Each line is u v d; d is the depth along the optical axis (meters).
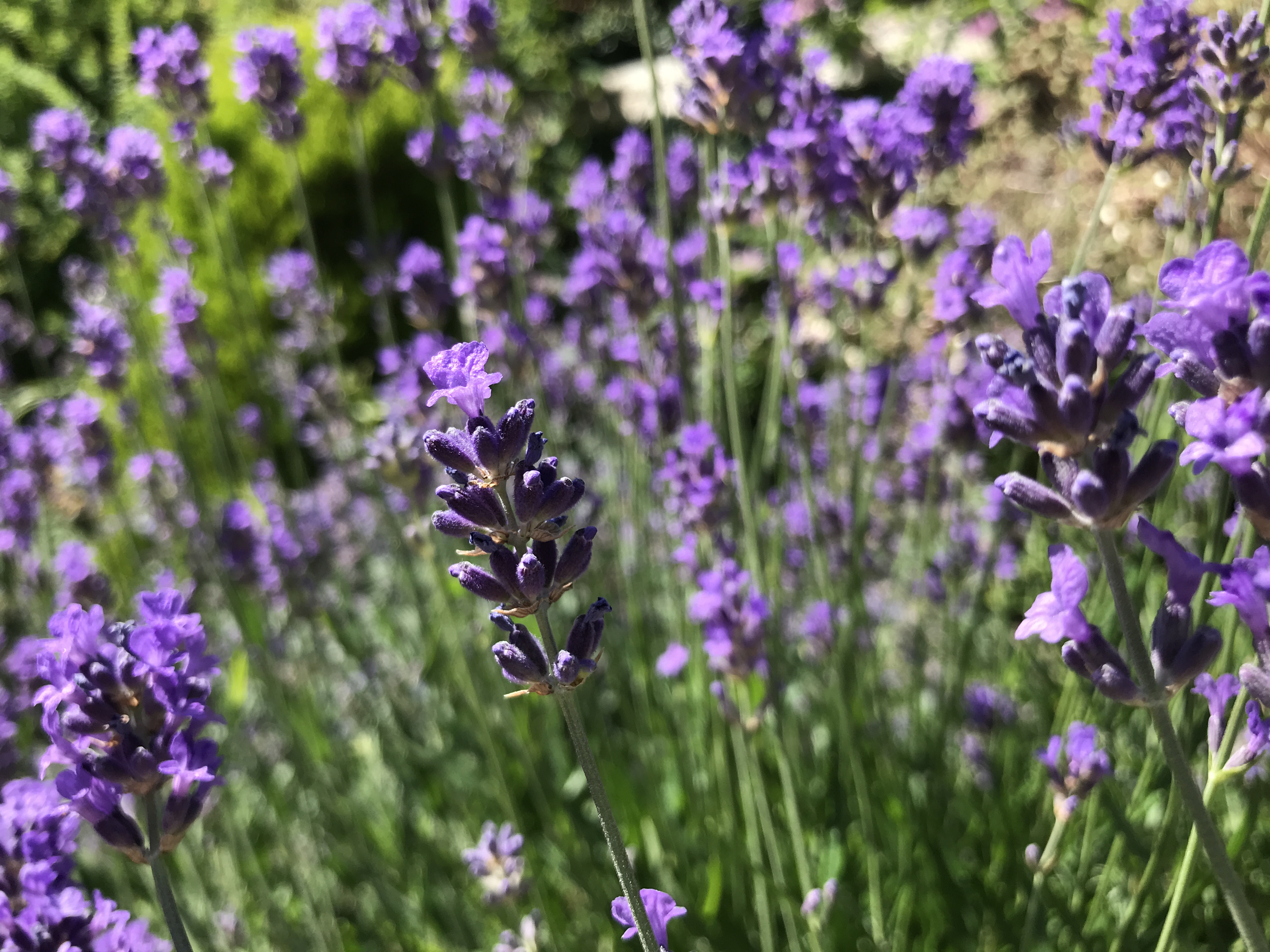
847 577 0.32
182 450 0.32
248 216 0.69
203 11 0.80
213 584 0.37
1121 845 0.24
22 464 0.34
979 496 0.34
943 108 0.25
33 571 0.33
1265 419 0.10
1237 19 0.20
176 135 0.32
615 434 0.35
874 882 0.24
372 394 0.65
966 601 0.33
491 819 0.32
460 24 0.29
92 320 0.33
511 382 0.29
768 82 0.26
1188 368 0.10
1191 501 0.30
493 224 0.30
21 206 0.67
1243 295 0.10
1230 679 0.13
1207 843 0.10
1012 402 0.11
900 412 0.39
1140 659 0.10
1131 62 0.20
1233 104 0.18
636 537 0.31
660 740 0.32
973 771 0.30
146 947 0.16
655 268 0.29
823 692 0.29
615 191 0.34
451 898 0.30
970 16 0.70
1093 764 0.18
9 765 0.25
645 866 0.29
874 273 0.26
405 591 0.40
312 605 0.33
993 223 0.26
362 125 0.70
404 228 0.72
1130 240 0.42
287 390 0.44
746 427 0.33
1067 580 0.10
